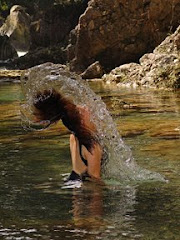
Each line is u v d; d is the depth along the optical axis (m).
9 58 55.88
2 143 13.80
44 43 49.56
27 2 65.38
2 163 11.41
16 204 8.34
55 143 13.51
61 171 10.51
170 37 32.06
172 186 9.12
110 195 8.66
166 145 12.62
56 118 9.70
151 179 9.60
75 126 9.76
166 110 18.81
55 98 9.58
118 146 10.16
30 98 9.62
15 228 7.19
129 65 32.09
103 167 9.84
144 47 37.12
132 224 7.19
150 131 14.66
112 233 6.86
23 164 11.25
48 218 7.56
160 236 6.72
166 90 26.16
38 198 8.66
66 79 9.71
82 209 7.93
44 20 49.69
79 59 38.47
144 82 28.69
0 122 17.69
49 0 60.28
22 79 9.77
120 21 37.28
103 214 7.64
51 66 9.77
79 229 7.05
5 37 56.50
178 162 10.83
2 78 38.03
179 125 15.41
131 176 9.75
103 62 37.88
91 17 37.75
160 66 28.77
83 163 9.74
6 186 9.51
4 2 66.56
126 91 26.58
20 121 17.66
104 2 37.56
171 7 36.06
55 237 6.80
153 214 7.60
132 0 36.84
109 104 21.36
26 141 13.97
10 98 25.52
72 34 40.81
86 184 9.37
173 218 7.41
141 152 11.90
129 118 17.23
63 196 8.71
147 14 36.62
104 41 37.66
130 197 8.50
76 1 49.22
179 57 28.95
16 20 61.94
